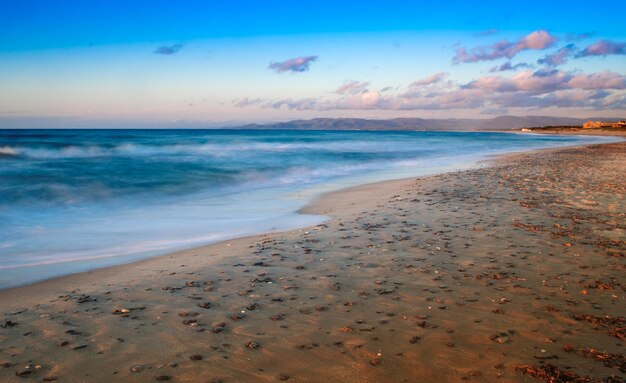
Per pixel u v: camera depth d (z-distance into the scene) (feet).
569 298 17.93
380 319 15.89
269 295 18.34
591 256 23.90
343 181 65.31
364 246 26.22
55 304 17.56
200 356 13.23
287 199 47.85
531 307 16.97
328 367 12.66
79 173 64.03
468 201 42.04
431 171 80.18
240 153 114.01
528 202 41.14
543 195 45.52
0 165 71.72
